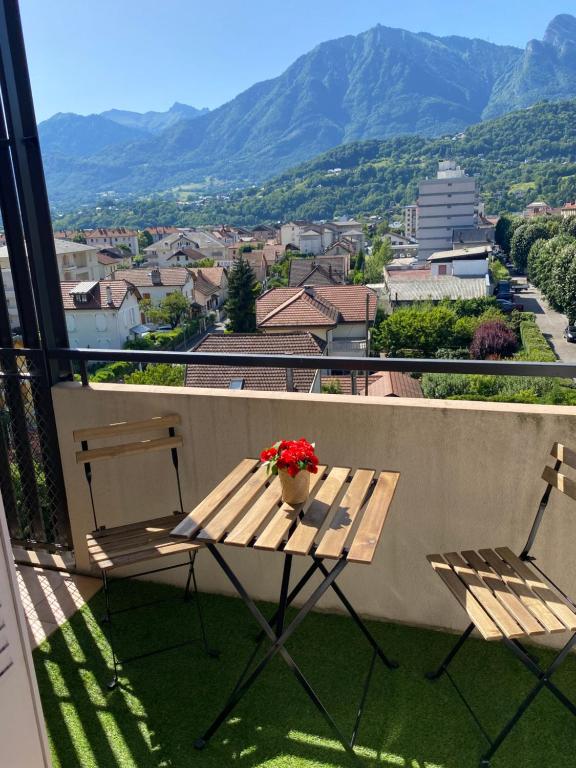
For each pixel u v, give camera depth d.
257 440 2.39
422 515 2.24
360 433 2.24
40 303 2.58
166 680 2.11
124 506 2.70
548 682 1.62
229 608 2.54
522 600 1.65
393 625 2.37
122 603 2.60
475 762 1.71
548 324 17.50
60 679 2.13
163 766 1.74
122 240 104.75
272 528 1.63
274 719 1.90
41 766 1.35
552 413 2.01
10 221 2.52
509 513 2.14
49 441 2.73
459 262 39.59
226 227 126.19
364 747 1.78
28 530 2.93
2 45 2.31
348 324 25.61
